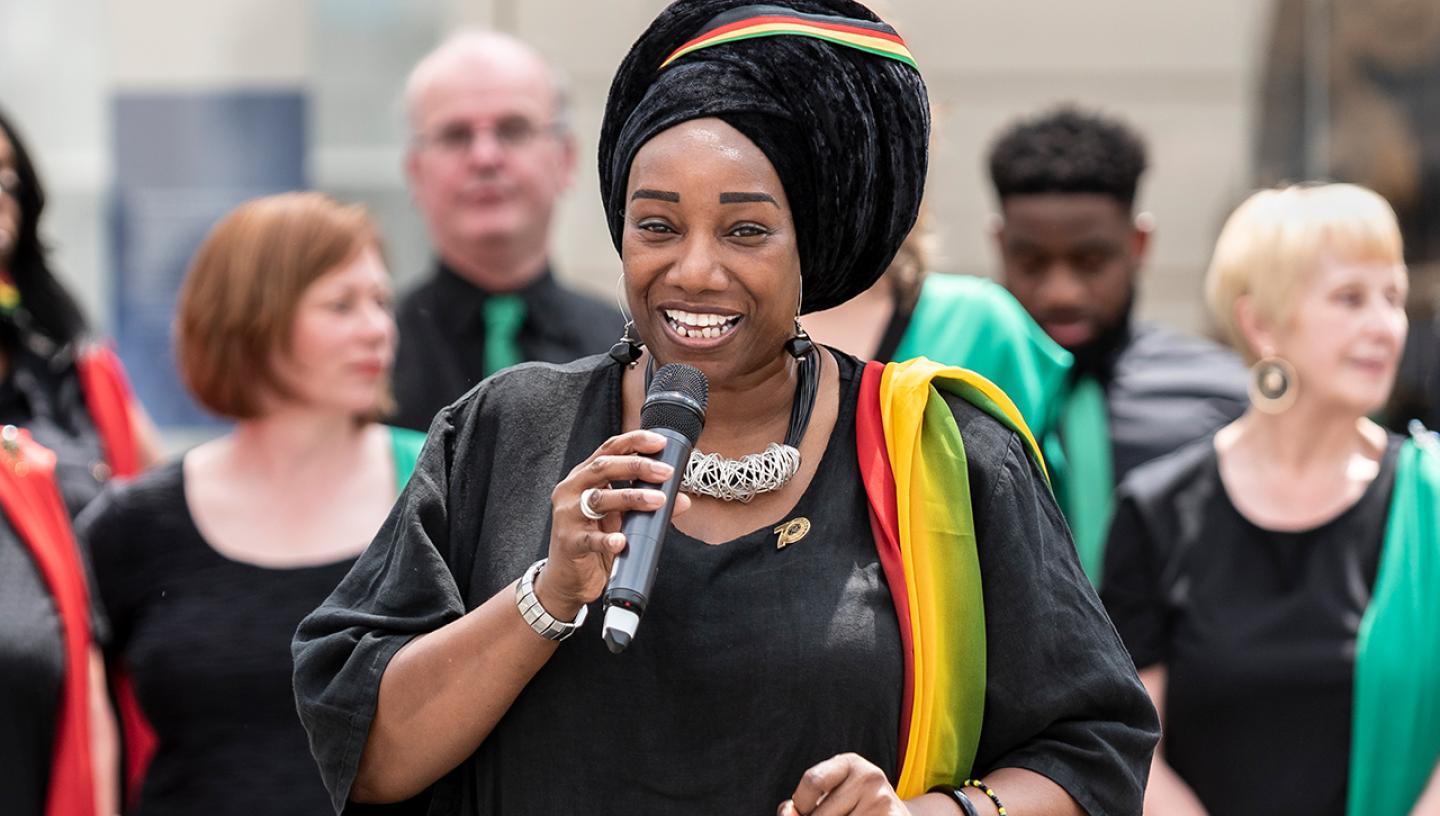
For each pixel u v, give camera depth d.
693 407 4.02
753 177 4.10
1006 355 6.18
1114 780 4.22
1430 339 9.36
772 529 4.20
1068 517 7.79
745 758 4.05
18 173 8.27
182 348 7.08
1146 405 8.04
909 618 4.18
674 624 4.09
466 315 8.72
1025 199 8.18
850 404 4.39
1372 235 6.77
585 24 11.94
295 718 6.64
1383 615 6.46
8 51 12.09
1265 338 6.88
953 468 4.33
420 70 9.04
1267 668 6.50
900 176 4.29
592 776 4.09
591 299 9.08
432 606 4.25
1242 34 12.09
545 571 3.98
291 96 12.05
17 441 7.04
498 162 8.73
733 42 4.18
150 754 6.86
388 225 12.06
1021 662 4.26
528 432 4.38
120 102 12.09
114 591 6.94
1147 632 6.75
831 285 4.34
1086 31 12.19
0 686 6.67
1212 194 12.15
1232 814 6.50
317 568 6.87
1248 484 6.83
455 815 4.38
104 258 12.02
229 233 7.10
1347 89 11.80
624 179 4.25
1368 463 6.79
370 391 7.10
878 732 4.11
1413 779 6.39
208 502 7.00
